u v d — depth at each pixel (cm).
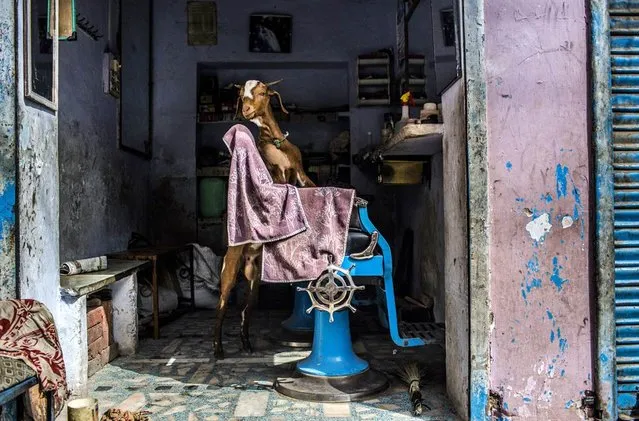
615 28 272
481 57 269
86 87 498
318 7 688
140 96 648
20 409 215
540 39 271
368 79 673
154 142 679
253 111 398
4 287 248
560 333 268
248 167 324
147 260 468
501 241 268
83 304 317
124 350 412
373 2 687
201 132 715
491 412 267
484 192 266
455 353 296
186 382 344
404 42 555
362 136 677
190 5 682
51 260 294
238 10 686
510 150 270
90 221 504
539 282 269
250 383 342
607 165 267
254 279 415
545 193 270
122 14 593
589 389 268
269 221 315
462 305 282
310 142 720
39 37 281
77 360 308
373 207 679
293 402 307
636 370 270
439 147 403
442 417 284
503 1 271
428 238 517
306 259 311
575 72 271
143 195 654
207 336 473
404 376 339
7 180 250
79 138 483
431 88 471
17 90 255
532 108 270
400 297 562
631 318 270
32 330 229
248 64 694
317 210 317
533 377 268
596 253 267
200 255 614
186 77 682
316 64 696
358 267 321
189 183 677
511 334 268
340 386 317
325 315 338
